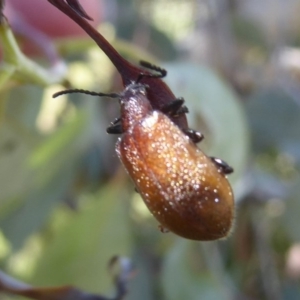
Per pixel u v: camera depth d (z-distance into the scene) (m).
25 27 0.07
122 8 0.12
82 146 0.09
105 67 0.10
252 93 0.11
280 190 0.11
